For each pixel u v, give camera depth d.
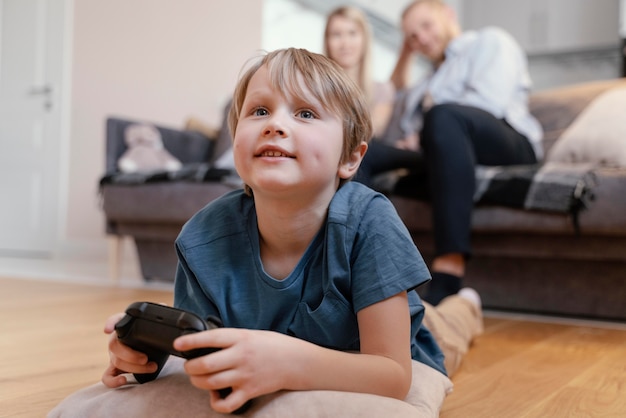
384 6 4.55
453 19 2.27
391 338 0.65
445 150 1.59
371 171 1.89
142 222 2.49
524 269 1.86
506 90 2.00
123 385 0.69
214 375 0.53
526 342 1.35
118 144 2.69
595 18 4.89
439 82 2.16
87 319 1.50
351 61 2.35
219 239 0.73
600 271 1.74
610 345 1.33
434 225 1.56
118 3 3.89
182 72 3.82
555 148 2.08
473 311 1.32
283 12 4.16
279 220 0.69
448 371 1.00
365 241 0.68
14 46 4.08
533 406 0.82
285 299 0.70
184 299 0.77
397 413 0.57
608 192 1.58
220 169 2.31
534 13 5.15
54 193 3.95
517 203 1.68
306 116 0.66
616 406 0.82
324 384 0.60
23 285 2.29
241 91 0.72
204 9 3.83
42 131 3.99
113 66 3.88
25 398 0.80
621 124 1.98
